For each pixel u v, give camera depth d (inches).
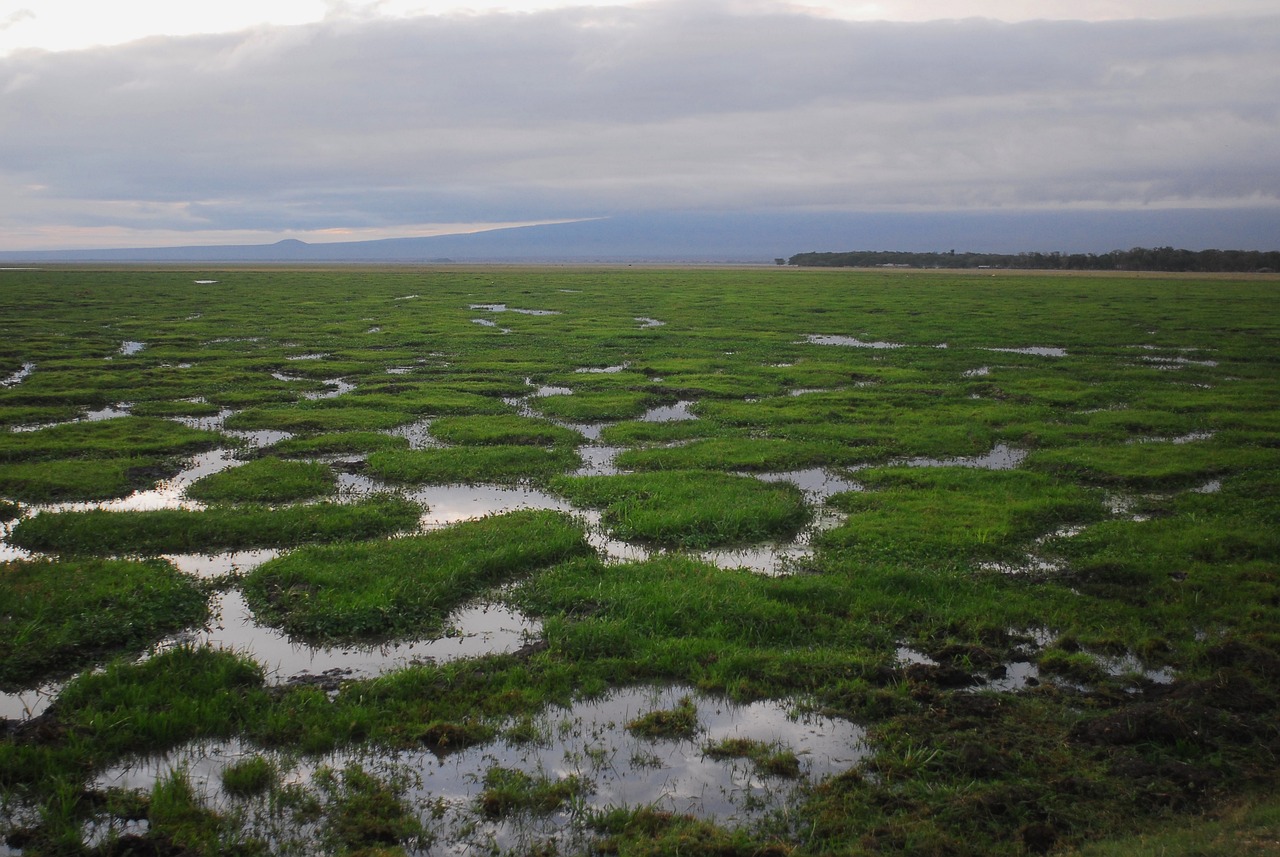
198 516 541.3
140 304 2262.6
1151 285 3169.3
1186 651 370.6
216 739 315.6
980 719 319.6
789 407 935.7
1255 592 430.0
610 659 367.2
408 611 414.9
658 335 1594.5
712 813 273.6
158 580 438.3
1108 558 476.4
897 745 304.7
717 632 392.5
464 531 514.3
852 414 897.5
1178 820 260.7
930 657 375.9
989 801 268.7
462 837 262.7
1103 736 302.5
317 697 334.6
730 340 1529.3
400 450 741.3
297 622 402.9
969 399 986.7
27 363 1279.5
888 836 257.8
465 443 786.2
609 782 289.6
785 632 395.9
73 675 362.9
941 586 442.6
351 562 463.8
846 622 403.5
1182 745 296.0
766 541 528.4
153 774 296.5
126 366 1234.6
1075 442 782.5
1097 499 601.0
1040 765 290.0
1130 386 1082.7
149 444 754.8
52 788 284.8
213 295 2630.4
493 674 355.9
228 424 848.9
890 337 1573.6
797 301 2397.9
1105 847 245.1
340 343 1491.1
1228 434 799.7
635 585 435.8
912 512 565.3
